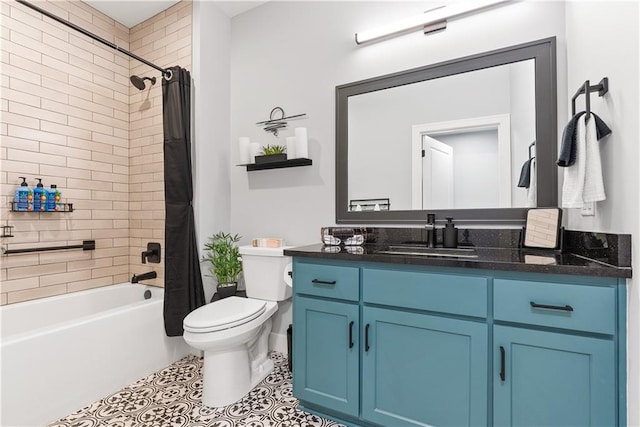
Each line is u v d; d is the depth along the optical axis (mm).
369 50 1920
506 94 1569
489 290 1100
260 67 2328
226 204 2418
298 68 2166
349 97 1970
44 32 2084
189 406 1600
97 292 2277
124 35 2605
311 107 2115
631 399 913
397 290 1259
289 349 1972
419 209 1770
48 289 2094
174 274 2104
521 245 1496
